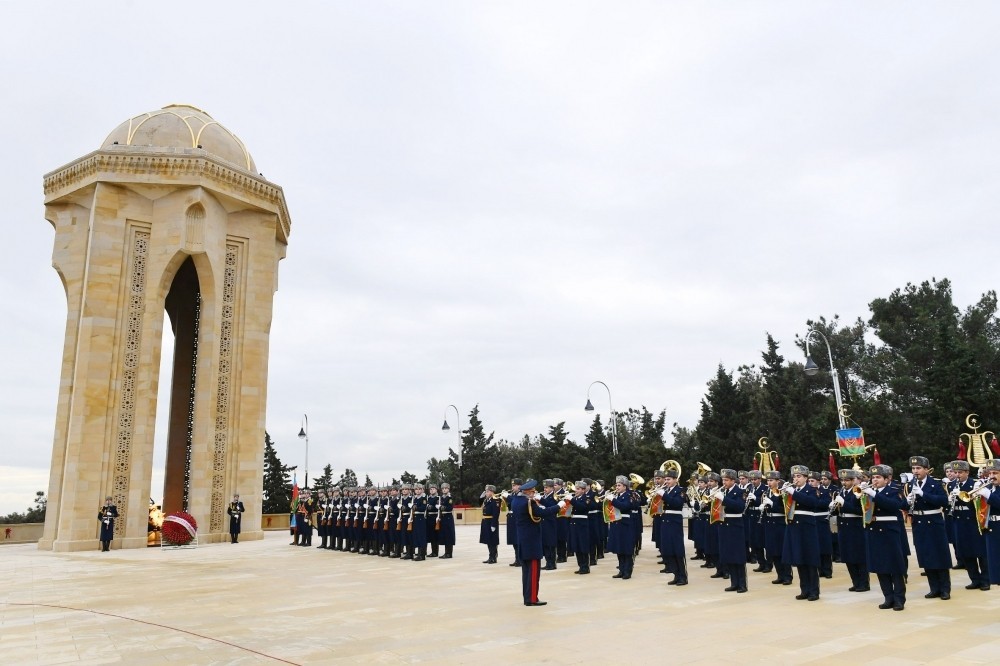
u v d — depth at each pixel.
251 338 36.31
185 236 33.44
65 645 10.37
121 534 30.83
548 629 10.68
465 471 74.31
